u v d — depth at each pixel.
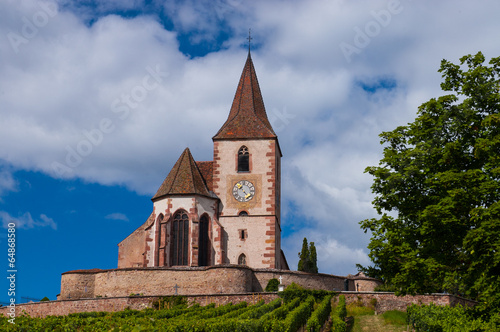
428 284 33.22
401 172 34.72
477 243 29.58
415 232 34.56
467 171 31.98
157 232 65.25
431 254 33.22
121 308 54.31
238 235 66.44
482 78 34.50
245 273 58.84
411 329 45.84
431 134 35.19
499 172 30.33
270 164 68.19
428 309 45.72
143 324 38.12
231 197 67.56
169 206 65.19
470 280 32.12
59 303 54.75
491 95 33.81
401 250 33.91
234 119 70.62
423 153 34.34
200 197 65.94
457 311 40.91
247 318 41.34
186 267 59.16
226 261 65.88
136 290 58.62
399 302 55.03
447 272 31.91
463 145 34.44
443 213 31.41
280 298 55.59
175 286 58.44
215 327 37.25
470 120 34.16
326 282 62.91
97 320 39.44
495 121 31.98
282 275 60.56
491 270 30.06
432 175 34.19
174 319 41.47
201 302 55.22
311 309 50.81
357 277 66.56
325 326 47.88
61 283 60.94
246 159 68.56
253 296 55.56
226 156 68.75
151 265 64.56
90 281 60.62
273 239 66.19
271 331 39.50
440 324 37.62
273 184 67.69
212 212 66.62
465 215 31.94
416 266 32.38
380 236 35.53
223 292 57.59
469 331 30.55
